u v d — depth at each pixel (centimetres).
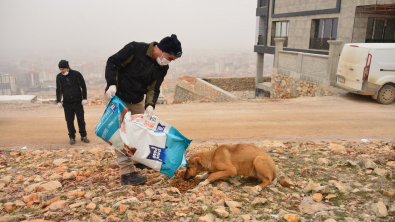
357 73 1205
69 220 278
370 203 312
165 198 326
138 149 354
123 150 358
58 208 308
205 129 838
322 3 1914
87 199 334
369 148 590
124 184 389
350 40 1714
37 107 1139
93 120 938
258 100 1332
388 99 1191
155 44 368
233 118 973
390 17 1734
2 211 310
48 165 510
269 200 328
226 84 2739
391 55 1157
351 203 314
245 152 375
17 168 493
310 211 297
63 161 524
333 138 729
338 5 1769
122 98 385
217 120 947
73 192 355
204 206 303
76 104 678
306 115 1011
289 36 2308
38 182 412
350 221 269
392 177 390
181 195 346
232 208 300
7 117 969
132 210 299
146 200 329
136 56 356
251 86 2817
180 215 285
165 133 367
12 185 397
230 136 763
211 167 388
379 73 1165
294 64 1723
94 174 450
